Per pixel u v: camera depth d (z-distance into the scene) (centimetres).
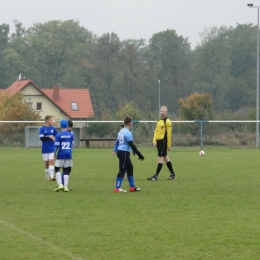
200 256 1341
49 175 2922
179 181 2862
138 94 14588
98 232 1595
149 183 2778
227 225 1689
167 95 15100
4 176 3130
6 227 1667
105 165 3847
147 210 1953
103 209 1975
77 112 10962
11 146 6325
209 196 2298
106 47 14438
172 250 1395
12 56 15888
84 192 2439
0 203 2117
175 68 15375
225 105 13862
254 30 14888
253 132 6825
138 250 1395
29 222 1741
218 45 14138
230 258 1323
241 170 3469
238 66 14462
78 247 1427
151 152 5384
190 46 15925
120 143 2430
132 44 14700
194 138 6394
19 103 7231
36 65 15988
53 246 1438
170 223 1722
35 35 15925
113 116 8744
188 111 7662
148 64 15650
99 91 14062
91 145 6412
